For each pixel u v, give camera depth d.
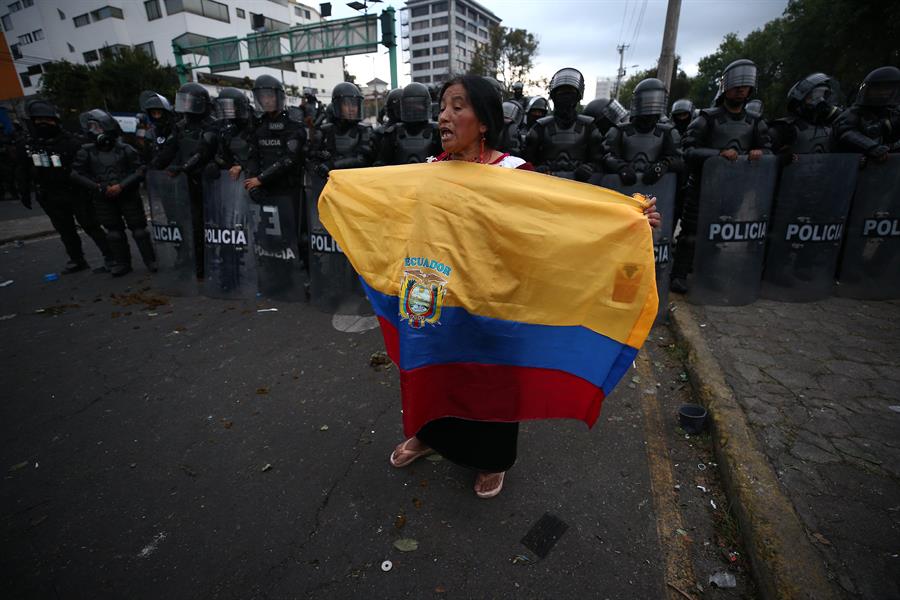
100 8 34.34
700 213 3.94
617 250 1.58
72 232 5.80
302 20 50.69
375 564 1.74
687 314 3.86
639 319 1.62
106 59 21.27
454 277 1.63
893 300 4.14
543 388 1.78
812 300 4.16
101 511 2.04
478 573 1.69
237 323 4.09
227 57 17.47
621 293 1.60
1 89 38.25
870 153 3.89
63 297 4.91
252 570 1.73
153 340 3.79
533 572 1.69
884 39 15.93
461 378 1.78
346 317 4.17
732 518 1.90
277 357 3.45
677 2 11.15
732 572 1.67
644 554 1.76
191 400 2.91
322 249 4.18
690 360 3.06
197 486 2.18
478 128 1.60
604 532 1.86
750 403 2.58
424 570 1.71
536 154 4.33
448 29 80.81
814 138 4.05
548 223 1.59
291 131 4.29
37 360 3.48
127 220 5.46
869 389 2.71
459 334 1.69
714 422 2.38
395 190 1.76
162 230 4.73
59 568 1.75
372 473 2.23
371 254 1.85
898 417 2.44
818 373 2.90
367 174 1.87
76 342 3.78
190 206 4.65
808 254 4.07
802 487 1.96
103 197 5.25
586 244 1.58
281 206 4.30
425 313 1.65
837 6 16.86
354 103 4.17
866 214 4.04
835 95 5.48
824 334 3.46
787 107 4.26
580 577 1.67
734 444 2.19
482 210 1.59
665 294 3.88
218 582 1.68
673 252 4.63
